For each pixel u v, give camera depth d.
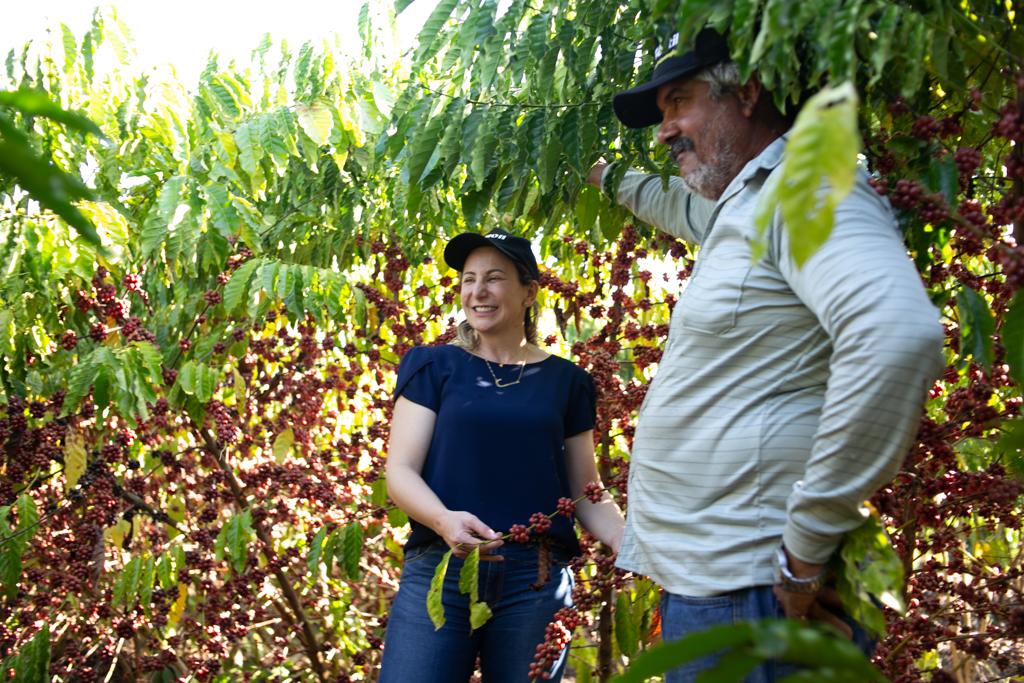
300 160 3.50
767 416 1.57
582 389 2.50
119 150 3.19
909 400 1.37
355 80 3.19
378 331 3.57
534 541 2.31
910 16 1.56
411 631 2.30
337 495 3.31
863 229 1.44
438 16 2.47
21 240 2.85
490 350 2.47
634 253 2.99
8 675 2.83
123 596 3.28
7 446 3.04
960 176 1.81
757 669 1.53
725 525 1.60
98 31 3.13
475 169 2.45
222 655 3.17
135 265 3.38
